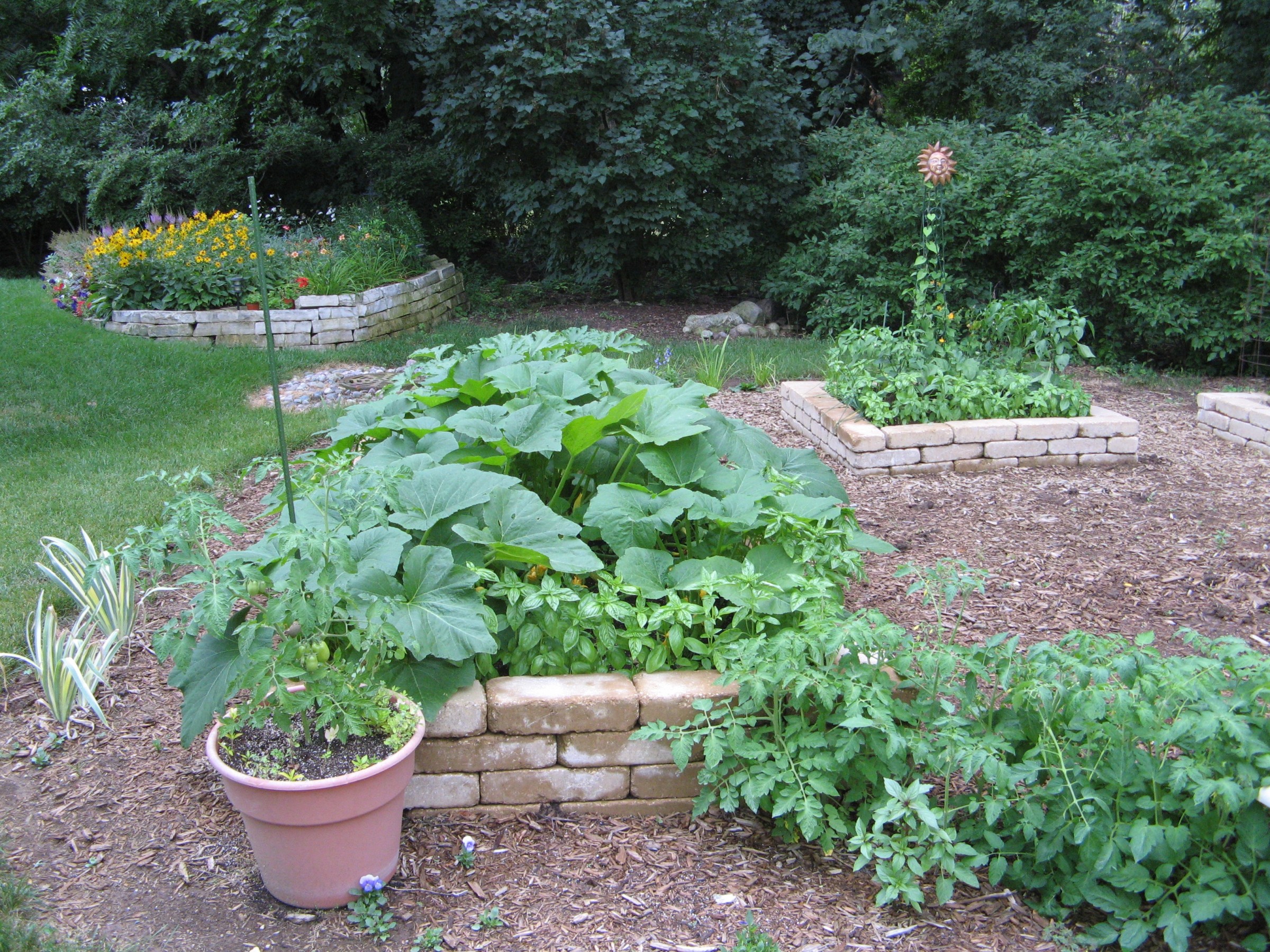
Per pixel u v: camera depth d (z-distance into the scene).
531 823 2.73
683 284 12.99
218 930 2.34
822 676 2.47
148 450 5.98
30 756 3.04
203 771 2.99
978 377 6.05
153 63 14.35
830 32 12.89
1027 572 4.23
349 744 2.48
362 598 2.56
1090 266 8.78
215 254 9.62
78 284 10.16
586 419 3.37
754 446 4.01
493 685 2.77
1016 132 11.30
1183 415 7.03
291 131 13.12
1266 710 2.25
